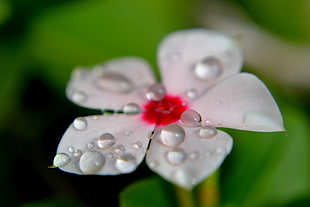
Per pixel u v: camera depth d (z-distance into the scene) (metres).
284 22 0.22
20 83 0.18
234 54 0.14
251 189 0.16
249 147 0.16
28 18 0.19
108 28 0.19
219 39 0.14
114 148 0.12
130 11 0.19
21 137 0.18
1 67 0.18
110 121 0.13
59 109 0.18
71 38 0.19
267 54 0.23
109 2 0.19
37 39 0.19
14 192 0.17
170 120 0.13
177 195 0.14
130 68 0.14
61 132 0.18
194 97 0.13
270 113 0.12
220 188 0.16
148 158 0.12
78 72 0.14
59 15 0.19
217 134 0.12
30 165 0.17
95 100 0.14
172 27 0.19
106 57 0.18
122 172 0.12
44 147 0.18
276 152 0.16
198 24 0.22
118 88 0.14
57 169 0.17
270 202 0.16
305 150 0.16
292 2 0.22
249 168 0.16
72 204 0.16
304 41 0.23
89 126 0.13
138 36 0.19
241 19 0.24
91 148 0.12
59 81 0.18
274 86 0.18
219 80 0.14
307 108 0.19
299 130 0.17
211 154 0.12
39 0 0.19
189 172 0.12
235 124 0.12
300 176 0.16
